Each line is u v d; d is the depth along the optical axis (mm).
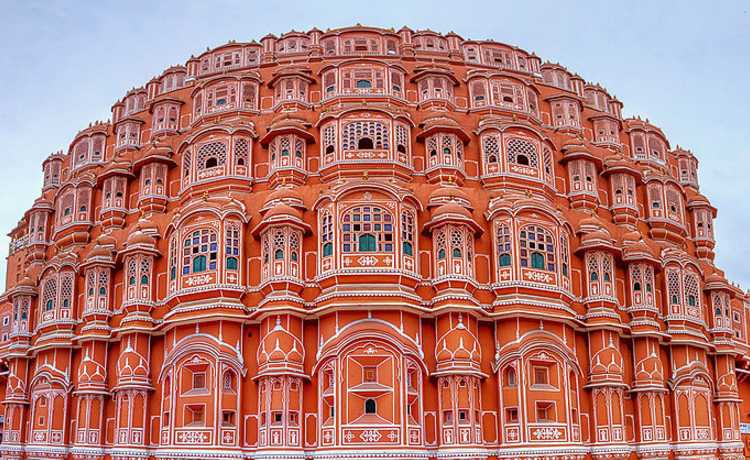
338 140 46938
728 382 50875
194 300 42625
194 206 44062
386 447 38031
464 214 42188
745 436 55188
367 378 39625
